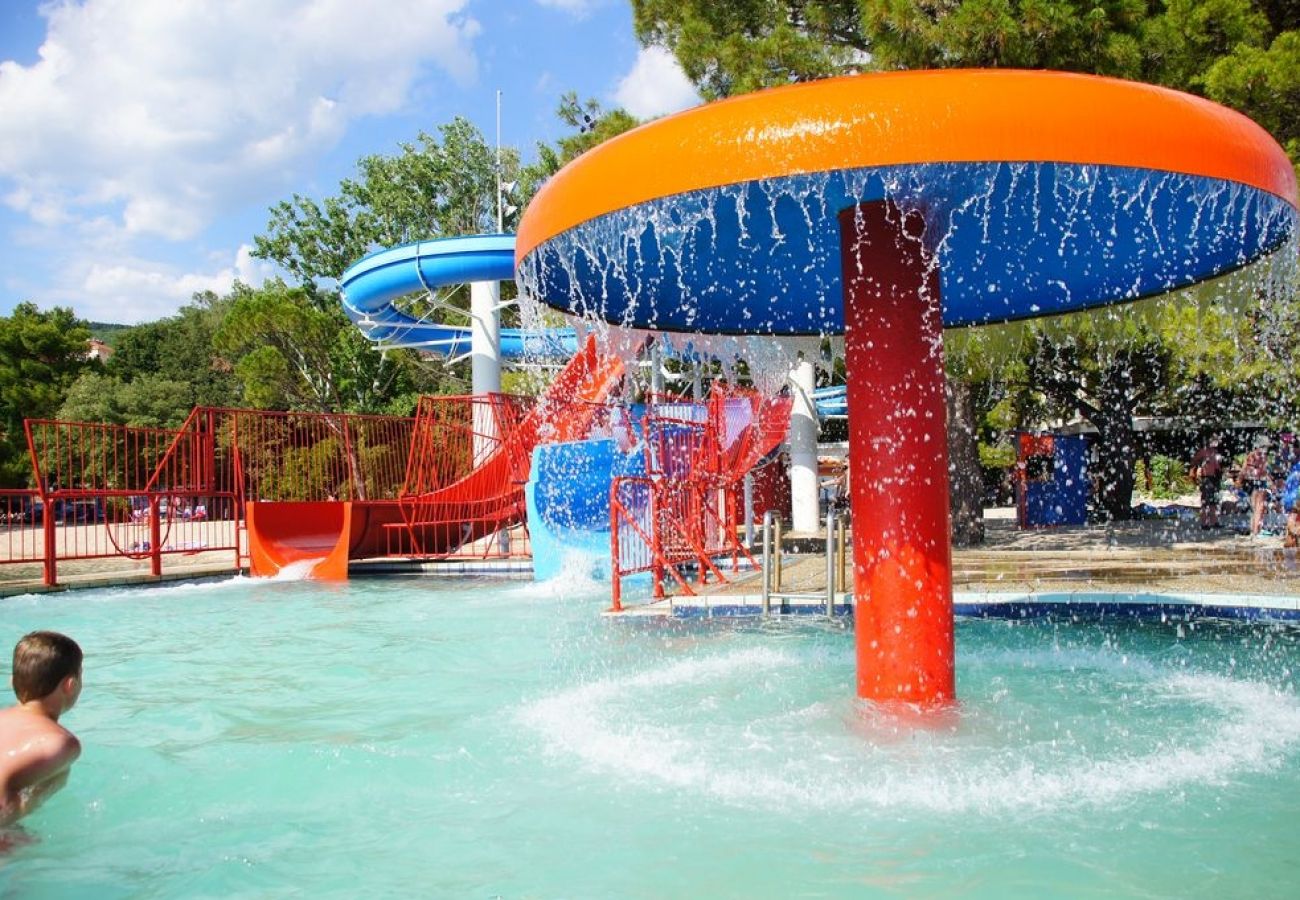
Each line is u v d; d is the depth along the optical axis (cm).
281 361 2811
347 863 284
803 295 571
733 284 536
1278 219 387
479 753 399
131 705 525
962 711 411
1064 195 367
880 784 338
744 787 340
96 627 865
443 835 305
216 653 704
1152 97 310
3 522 2442
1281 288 526
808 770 356
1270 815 305
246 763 394
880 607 412
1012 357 898
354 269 1623
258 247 3556
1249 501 1758
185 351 5269
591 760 382
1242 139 327
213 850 298
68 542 1811
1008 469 2947
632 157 335
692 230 425
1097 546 1208
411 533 1378
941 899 247
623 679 543
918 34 1041
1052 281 528
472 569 1309
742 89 1242
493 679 571
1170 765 356
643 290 528
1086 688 487
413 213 3556
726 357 649
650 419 1040
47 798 341
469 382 3475
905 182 348
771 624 743
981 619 728
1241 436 2050
